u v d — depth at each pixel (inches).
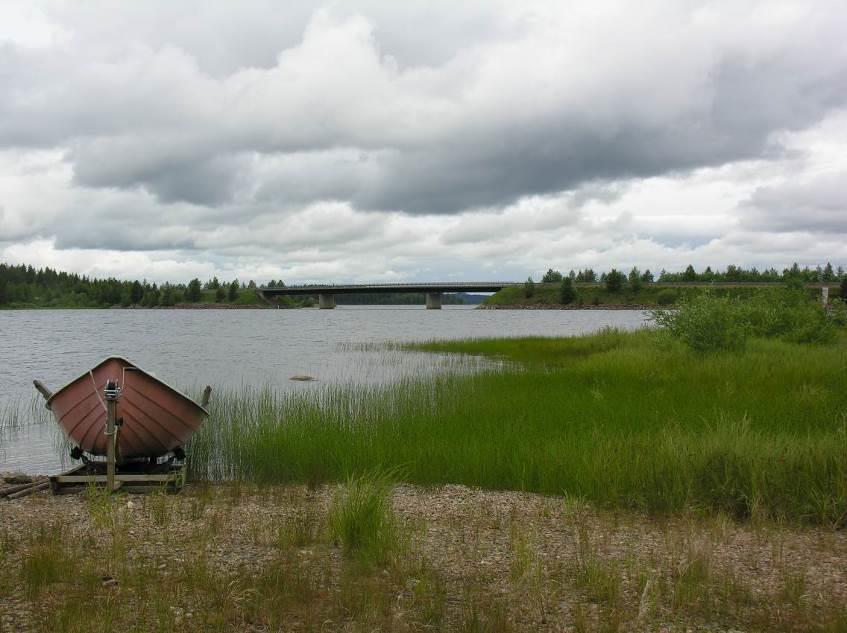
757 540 297.9
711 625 210.5
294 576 241.3
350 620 209.6
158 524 319.6
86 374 423.2
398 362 1333.7
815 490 334.0
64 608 211.2
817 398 553.3
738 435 403.9
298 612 214.4
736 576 253.3
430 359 1385.3
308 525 305.7
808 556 277.3
